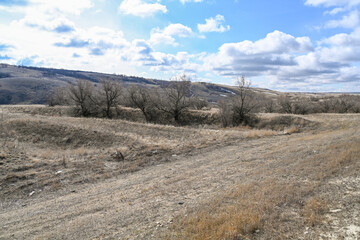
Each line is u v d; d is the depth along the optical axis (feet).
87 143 66.49
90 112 169.27
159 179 35.12
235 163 39.40
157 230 17.70
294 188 22.20
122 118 164.35
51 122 80.74
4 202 30.17
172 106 157.17
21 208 28.25
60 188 34.45
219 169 36.63
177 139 72.95
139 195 28.48
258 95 173.27
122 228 19.40
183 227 17.43
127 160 48.08
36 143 63.10
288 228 15.35
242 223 16.14
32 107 171.63
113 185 34.47
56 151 57.16
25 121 78.07
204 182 30.27
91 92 169.27
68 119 98.99
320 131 84.84
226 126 136.15
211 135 76.84
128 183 34.76
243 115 136.26
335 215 16.28
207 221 17.40
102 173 40.81
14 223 23.73
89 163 44.98
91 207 26.18
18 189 33.37
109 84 166.91
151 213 21.84
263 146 53.93
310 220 15.89
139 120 160.66
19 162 42.37
